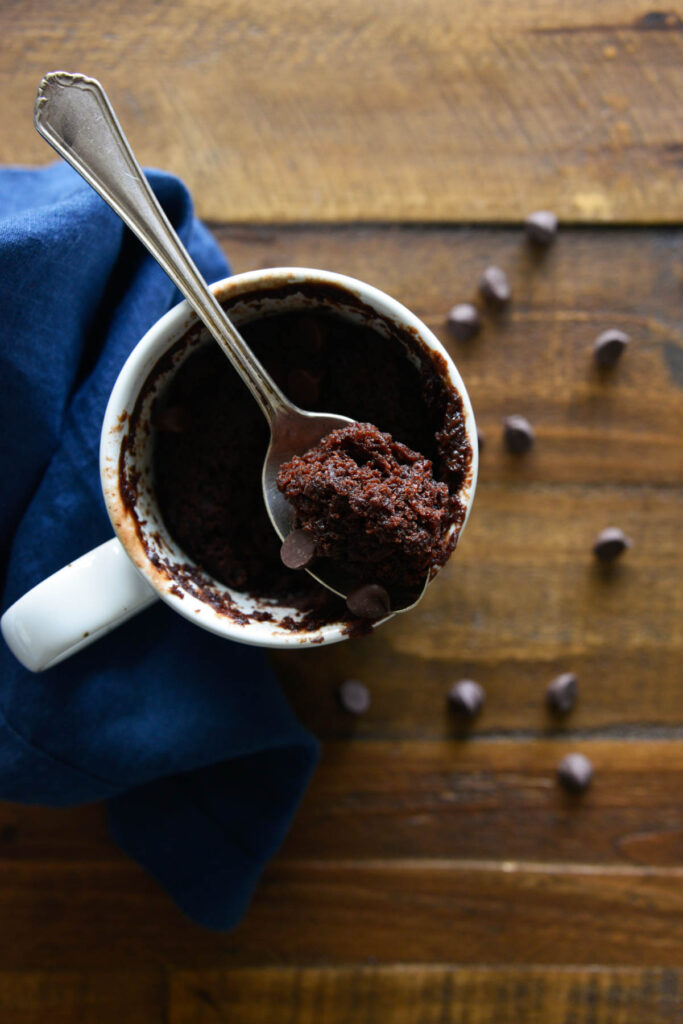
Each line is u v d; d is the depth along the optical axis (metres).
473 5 0.43
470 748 0.43
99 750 0.39
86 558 0.36
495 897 0.43
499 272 0.42
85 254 0.38
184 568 0.37
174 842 0.42
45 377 0.39
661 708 0.43
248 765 0.42
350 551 0.35
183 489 0.37
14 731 0.39
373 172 0.43
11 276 0.37
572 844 0.43
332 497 0.34
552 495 0.43
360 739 0.43
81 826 0.43
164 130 0.42
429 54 0.43
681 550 0.43
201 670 0.40
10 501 0.40
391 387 0.36
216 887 0.41
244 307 0.36
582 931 0.43
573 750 0.43
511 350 0.43
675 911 0.43
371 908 0.43
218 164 0.42
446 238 0.43
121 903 0.43
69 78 0.34
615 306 0.43
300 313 0.37
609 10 0.43
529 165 0.43
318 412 0.37
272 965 0.43
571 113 0.43
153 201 0.35
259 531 0.37
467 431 0.35
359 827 0.43
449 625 0.43
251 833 0.42
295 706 0.43
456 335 0.42
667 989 0.43
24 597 0.36
